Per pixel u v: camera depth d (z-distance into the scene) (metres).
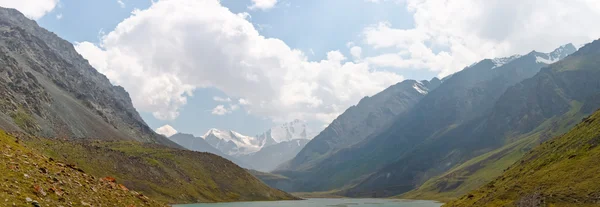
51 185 40.81
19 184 36.56
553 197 89.44
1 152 43.81
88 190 46.47
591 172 92.38
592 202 80.31
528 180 111.19
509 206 98.06
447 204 162.25
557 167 108.50
